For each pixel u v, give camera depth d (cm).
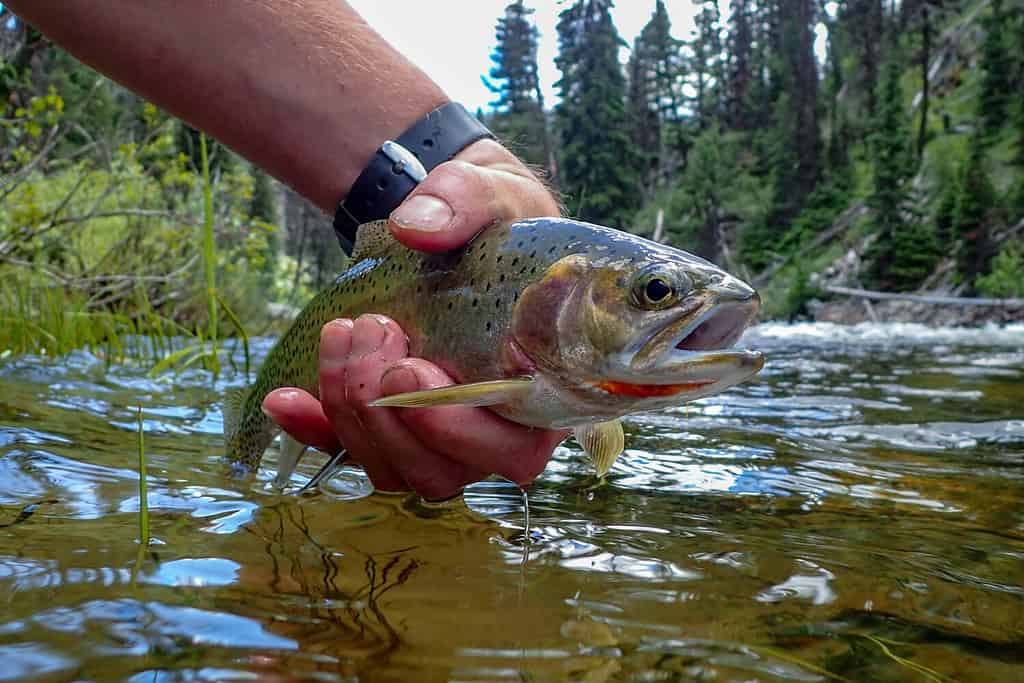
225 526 25
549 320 26
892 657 17
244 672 15
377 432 26
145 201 144
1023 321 362
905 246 487
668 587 21
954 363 113
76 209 133
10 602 18
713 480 34
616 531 26
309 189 32
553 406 26
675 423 51
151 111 135
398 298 30
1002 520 28
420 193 28
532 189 31
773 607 19
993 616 19
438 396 24
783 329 306
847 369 101
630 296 25
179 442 39
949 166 595
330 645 16
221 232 140
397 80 31
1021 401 64
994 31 611
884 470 37
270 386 36
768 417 54
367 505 29
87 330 90
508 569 22
